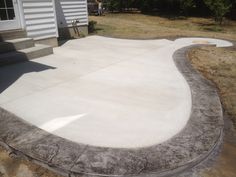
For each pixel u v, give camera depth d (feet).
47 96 13.38
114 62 20.16
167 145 9.07
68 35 32.55
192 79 16.17
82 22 34.35
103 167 7.89
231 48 27.32
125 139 9.44
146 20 59.62
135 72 17.60
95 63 19.84
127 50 24.64
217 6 48.49
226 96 14.25
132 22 54.03
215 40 32.07
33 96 13.38
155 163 8.10
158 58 21.65
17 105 12.28
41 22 24.52
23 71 17.70
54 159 8.20
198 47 26.66
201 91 14.14
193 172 8.31
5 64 19.03
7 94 13.62
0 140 9.30
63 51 24.20
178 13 69.72
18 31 22.48
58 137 9.46
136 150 8.74
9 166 8.47
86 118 11.05
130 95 13.60
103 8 73.87
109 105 12.36
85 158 8.26
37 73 17.24
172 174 8.08
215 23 51.98
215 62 21.17
